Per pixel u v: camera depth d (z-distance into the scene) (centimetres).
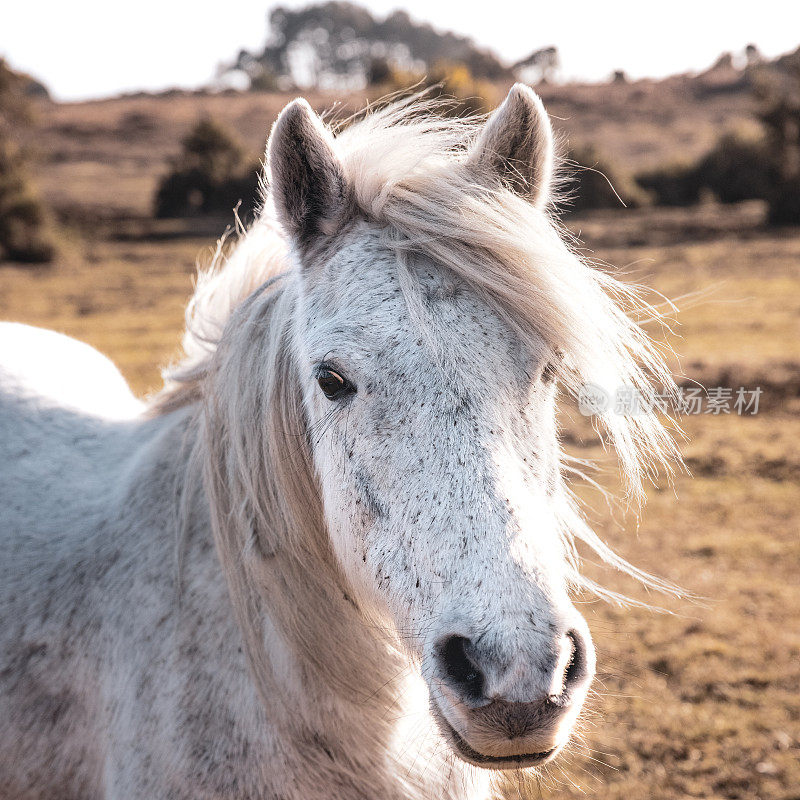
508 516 134
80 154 4816
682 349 1074
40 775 188
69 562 195
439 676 134
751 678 422
